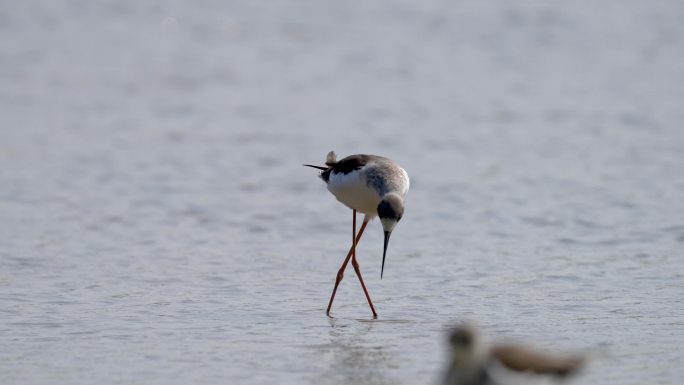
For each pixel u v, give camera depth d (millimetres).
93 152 19922
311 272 12336
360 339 9445
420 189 17266
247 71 28594
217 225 14992
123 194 16844
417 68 28766
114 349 9078
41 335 9508
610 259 12742
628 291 11188
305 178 18312
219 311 10500
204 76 27984
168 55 30562
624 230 14305
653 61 29516
